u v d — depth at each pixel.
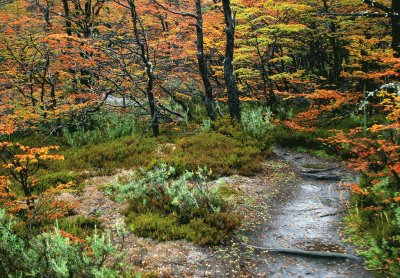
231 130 14.05
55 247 5.20
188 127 16.02
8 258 5.11
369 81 14.31
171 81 20.66
